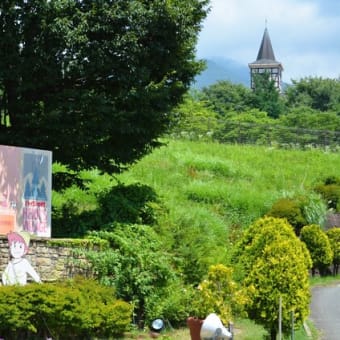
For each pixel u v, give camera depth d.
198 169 33.62
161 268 17.47
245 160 38.19
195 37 21.00
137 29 19.45
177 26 19.84
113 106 19.41
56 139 19.31
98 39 19.44
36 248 16.72
